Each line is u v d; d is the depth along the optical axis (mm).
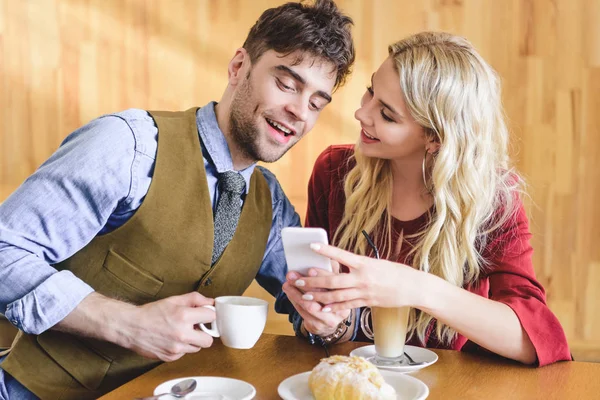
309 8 1447
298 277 1297
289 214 1693
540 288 1535
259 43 1452
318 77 1437
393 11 2898
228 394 1119
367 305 1301
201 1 3033
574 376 1280
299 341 1472
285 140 1484
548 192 2818
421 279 1317
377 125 1626
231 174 1491
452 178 1614
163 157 1424
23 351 1414
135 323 1220
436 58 1586
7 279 1261
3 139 3184
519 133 2832
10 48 3146
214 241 1479
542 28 2785
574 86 2777
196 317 1224
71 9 3104
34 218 1314
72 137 1461
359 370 1086
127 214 1421
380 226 1740
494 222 1647
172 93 3084
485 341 1343
